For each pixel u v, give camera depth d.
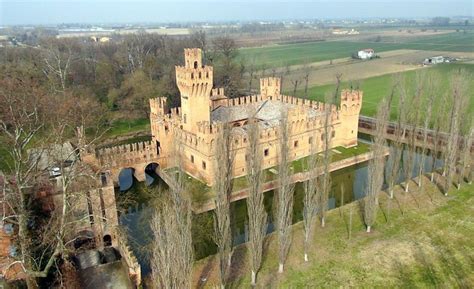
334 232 58.06
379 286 46.84
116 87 127.00
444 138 75.00
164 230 36.59
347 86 162.38
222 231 46.09
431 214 61.97
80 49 182.75
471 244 54.03
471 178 71.38
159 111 82.69
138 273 47.03
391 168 66.25
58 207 51.97
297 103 95.12
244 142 75.19
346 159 83.94
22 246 41.00
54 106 76.19
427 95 91.06
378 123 62.25
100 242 54.44
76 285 46.97
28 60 135.12
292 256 52.50
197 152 74.50
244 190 70.62
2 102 65.56
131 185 80.19
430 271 49.03
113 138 105.56
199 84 74.38
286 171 47.66
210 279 48.47
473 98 116.25
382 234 57.28
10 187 46.44
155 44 178.38
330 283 47.50
